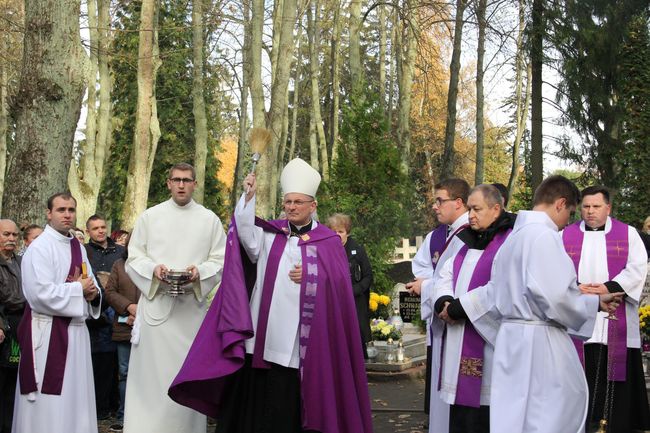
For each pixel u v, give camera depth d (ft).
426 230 127.13
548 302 16.10
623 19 66.08
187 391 18.97
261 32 62.13
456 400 18.24
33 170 31.01
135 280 22.82
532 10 66.90
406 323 43.93
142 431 22.44
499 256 17.22
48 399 21.08
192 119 117.39
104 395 27.94
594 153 68.23
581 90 66.33
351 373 19.26
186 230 23.47
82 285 21.53
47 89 30.96
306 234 19.72
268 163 58.90
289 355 18.89
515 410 16.26
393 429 26.43
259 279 19.44
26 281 21.18
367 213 45.03
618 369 23.68
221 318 18.29
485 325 17.72
